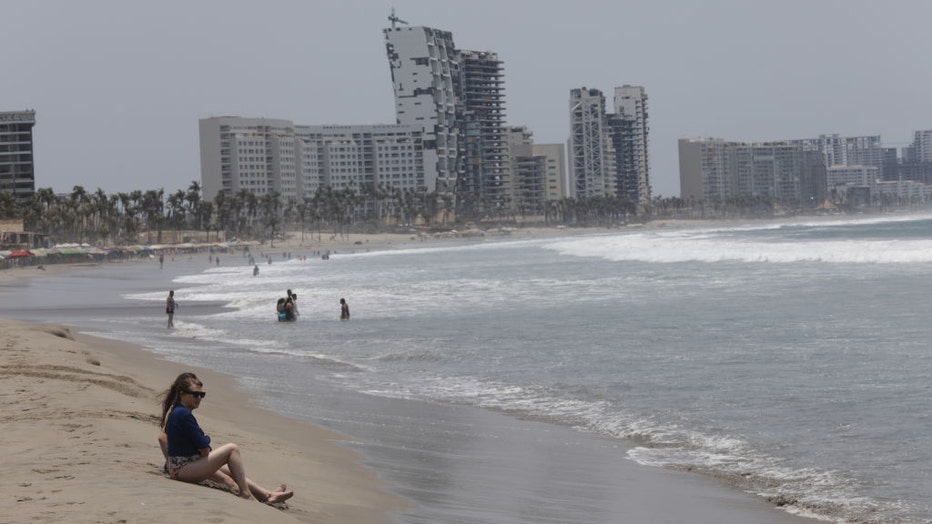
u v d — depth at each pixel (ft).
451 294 204.64
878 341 100.58
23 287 310.24
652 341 109.09
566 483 49.47
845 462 52.65
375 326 141.38
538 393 79.05
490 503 44.29
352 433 62.90
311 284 272.72
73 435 47.06
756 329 116.26
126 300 224.94
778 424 62.90
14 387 65.26
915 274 196.95
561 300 175.83
